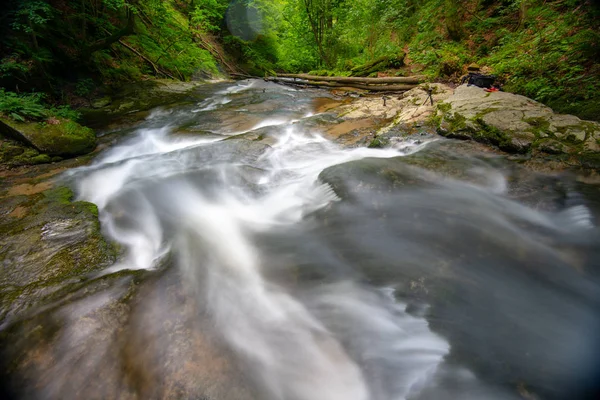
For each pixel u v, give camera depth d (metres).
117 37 9.55
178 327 2.24
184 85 11.87
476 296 2.52
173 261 2.94
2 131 5.61
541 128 4.53
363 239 3.27
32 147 5.51
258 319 2.41
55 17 9.01
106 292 2.46
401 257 2.98
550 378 1.93
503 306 2.42
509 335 2.21
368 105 7.69
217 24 19.34
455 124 5.29
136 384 1.86
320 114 7.27
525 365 2.01
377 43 13.74
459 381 1.94
